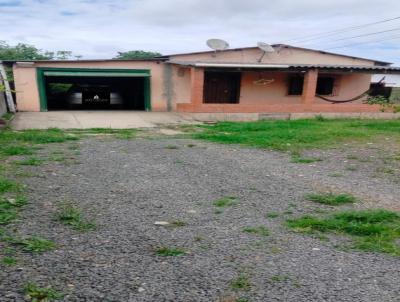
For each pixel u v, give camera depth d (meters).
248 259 2.81
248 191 4.69
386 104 15.09
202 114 13.39
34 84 14.02
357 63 18.03
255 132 10.27
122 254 2.84
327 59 17.59
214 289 2.38
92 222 3.49
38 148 7.23
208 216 3.75
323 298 2.31
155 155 6.92
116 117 13.12
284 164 6.37
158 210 3.89
